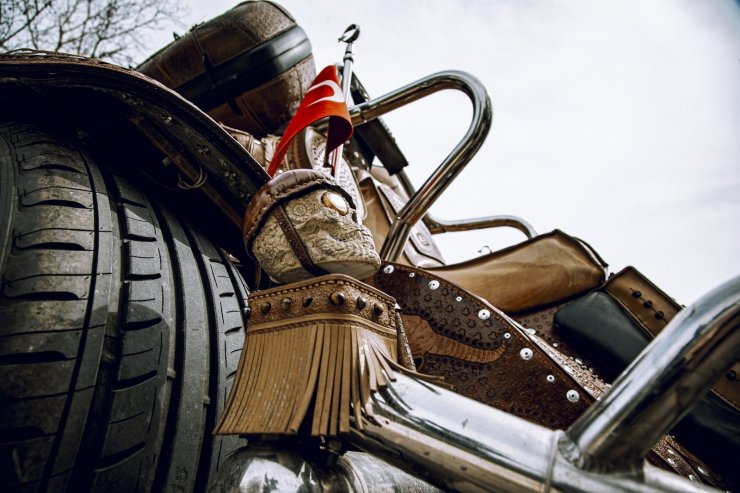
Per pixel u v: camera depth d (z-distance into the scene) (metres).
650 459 0.87
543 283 1.27
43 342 0.57
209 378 0.77
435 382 0.60
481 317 0.99
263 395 0.60
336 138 1.00
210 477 0.71
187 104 0.78
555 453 0.45
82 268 0.65
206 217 1.02
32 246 0.63
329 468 0.58
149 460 0.63
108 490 0.58
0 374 0.54
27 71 0.71
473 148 1.39
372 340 0.62
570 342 1.24
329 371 0.57
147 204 0.85
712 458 1.01
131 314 0.67
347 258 0.64
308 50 1.94
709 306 0.40
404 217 1.40
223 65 1.77
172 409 0.69
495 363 0.96
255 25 1.77
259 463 0.55
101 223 0.72
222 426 0.60
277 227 0.66
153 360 0.67
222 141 0.83
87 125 0.84
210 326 0.82
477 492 0.48
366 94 2.12
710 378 0.40
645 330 1.17
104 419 0.60
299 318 0.62
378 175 2.58
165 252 0.81
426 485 0.75
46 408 0.55
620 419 0.41
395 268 1.10
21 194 0.67
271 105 1.85
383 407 0.55
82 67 0.71
